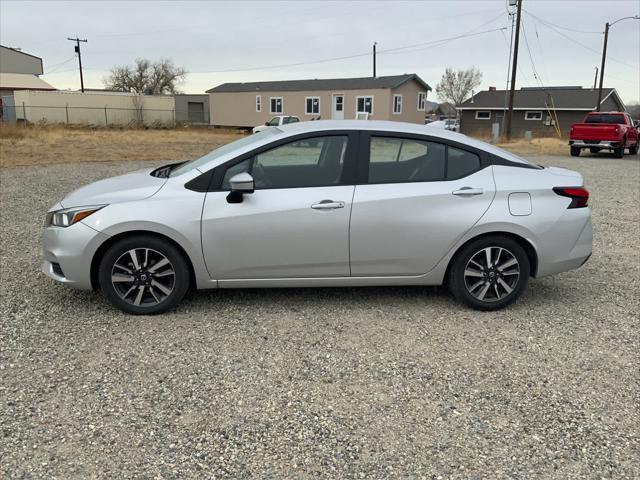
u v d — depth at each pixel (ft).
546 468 8.57
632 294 16.60
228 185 13.91
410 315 14.57
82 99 148.46
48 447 8.87
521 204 14.38
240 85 171.94
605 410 10.21
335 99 147.84
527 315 14.78
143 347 12.41
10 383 10.75
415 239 14.20
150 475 8.28
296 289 16.40
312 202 13.80
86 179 39.86
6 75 185.78
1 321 13.67
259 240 13.84
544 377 11.40
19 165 49.14
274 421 9.70
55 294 15.62
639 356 12.42
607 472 8.49
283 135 14.17
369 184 14.11
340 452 8.89
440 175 14.42
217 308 14.79
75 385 10.73
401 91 145.69
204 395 10.49
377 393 10.67
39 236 22.38
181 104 208.85
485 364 11.93
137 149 73.10
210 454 8.80
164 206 13.60
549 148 90.38
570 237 14.71
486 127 159.12
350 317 14.35
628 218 28.22
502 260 14.73
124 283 14.07
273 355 12.15
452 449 9.02
